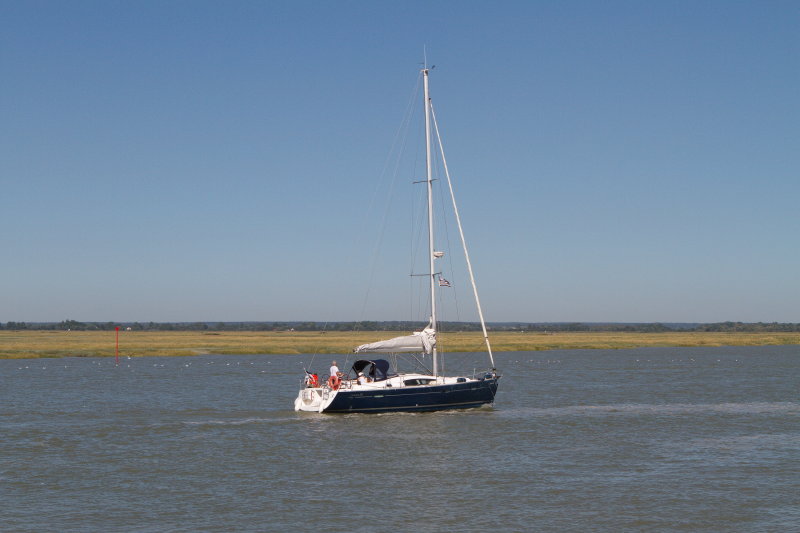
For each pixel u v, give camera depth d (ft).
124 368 317.83
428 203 162.09
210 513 86.43
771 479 101.60
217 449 122.52
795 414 164.25
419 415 157.28
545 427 144.25
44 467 109.40
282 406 179.22
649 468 108.27
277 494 94.48
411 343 159.22
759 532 79.82
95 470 107.65
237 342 523.70
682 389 222.28
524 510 87.40
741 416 161.27
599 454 118.42
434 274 160.76
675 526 81.71
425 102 163.73
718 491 95.50
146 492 95.50
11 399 195.31
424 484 99.30
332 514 85.92
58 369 309.63
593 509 87.76
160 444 127.03
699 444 127.03
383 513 86.33
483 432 138.21
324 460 114.01
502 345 513.04
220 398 199.11
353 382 162.09
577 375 281.33
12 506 89.20
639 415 161.99
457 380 165.37
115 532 79.56
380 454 118.42
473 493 94.63
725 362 371.35
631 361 379.55
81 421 153.07
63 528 80.89
